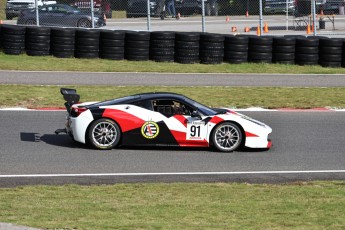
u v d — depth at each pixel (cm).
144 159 2027
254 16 6119
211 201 1605
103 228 1312
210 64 3844
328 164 2055
